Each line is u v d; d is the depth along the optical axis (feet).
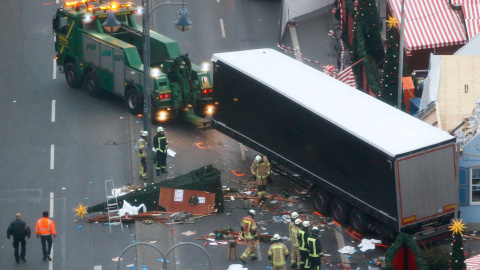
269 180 362.53
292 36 501.97
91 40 427.33
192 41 495.41
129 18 448.65
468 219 325.01
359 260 309.63
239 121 371.56
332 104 332.39
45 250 307.37
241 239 321.73
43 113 421.59
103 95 442.50
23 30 501.97
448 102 380.17
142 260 307.78
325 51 485.56
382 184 302.66
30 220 336.29
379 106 333.62
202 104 412.57
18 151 388.16
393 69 395.34
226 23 517.14
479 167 319.27
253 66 366.84
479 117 353.92
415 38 469.57
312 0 517.96
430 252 290.56
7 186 360.48
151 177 359.66
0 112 421.18
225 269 302.66
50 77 456.86
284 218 339.36
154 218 336.08
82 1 439.22
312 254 290.56
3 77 454.40
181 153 392.27
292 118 338.54
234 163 385.91
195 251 313.94
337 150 319.06
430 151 301.22
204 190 341.21
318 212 341.82
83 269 304.30
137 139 399.65
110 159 384.06
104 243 320.91
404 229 302.04
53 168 375.66
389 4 489.67
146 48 356.79
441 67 395.75
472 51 432.66
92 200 351.67
